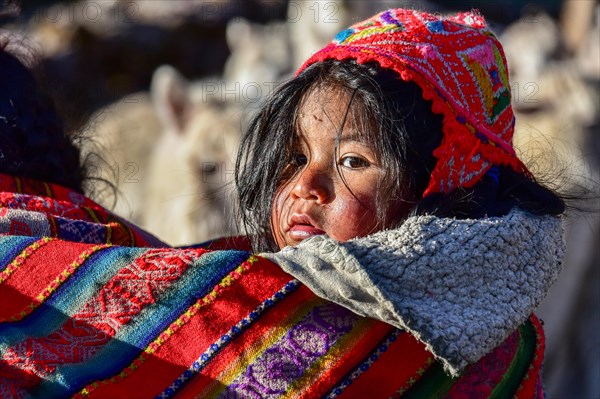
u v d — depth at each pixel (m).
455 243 1.86
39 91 2.56
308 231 2.01
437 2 8.22
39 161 2.44
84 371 1.88
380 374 1.87
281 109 2.10
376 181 1.99
